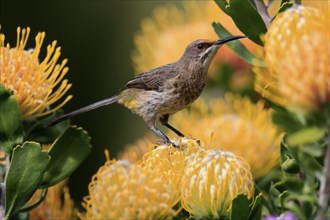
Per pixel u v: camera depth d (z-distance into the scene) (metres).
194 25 10.41
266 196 7.45
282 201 6.14
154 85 10.37
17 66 7.06
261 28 6.82
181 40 10.36
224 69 9.95
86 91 16.11
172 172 6.37
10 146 7.03
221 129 8.24
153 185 6.05
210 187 6.23
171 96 10.30
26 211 7.01
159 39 10.52
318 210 5.66
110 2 16.42
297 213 5.67
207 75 10.28
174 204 6.10
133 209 5.96
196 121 8.66
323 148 5.70
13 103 6.91
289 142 5.64
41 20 16.19
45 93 7.23
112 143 15.67
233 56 9.93
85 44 16.28
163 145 7.05
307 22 5.42
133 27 16.22
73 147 7.10
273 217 6.11
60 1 16.33
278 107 5.77
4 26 16.02
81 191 15.04
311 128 5.23
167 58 10.42
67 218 7.88
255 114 8.40
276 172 8.05
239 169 6.32
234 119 8.38
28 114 7.20
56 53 7.10
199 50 10.12
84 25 16.33
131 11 16.33
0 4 16.02
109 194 6.03
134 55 16.08
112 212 6.00
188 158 6.53
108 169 6.16
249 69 9.88
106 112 15.88
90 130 15.81
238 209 6.05
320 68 5.12
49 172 7.05
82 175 15.17
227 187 6.23
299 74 5.18
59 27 16.25
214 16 9.98
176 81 10.25
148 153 6.62
